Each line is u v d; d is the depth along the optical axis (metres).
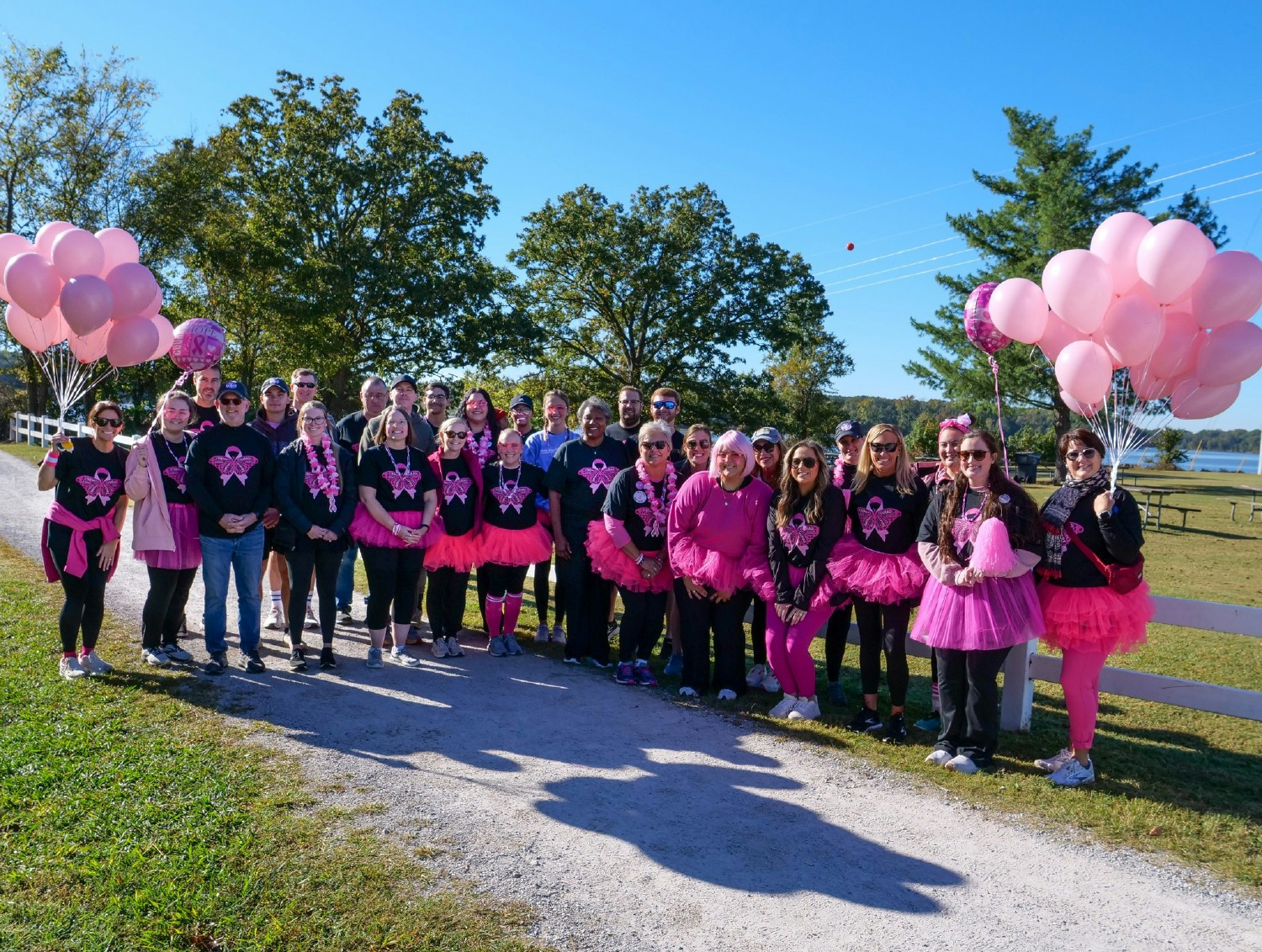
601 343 35.53
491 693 5.72
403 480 6.08
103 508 5.52
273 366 29.44
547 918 3.13
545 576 7.33
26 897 3.07
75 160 28.97
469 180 28.83
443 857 3.54
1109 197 28.94
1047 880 3.56
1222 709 5.00
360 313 26.58
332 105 27.00
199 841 3.52
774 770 4.63
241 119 27.16
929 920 3.23
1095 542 4.54
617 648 7.26
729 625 5.86
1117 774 4.72
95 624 5.57
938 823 4.05
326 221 27.11
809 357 46.94
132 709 5.00
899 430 5.26
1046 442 44.69
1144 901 3.41
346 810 3.92
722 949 3.00
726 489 5.77
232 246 28.20
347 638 6.96
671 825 3.94
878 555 5.20
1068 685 4.62
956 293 31.83
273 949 2.86
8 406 35.03
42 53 28.95
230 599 8.12
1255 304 4.56
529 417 7.49
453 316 28.03
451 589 6.49
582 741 4.95
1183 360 4.75
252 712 5.09
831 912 3.26
